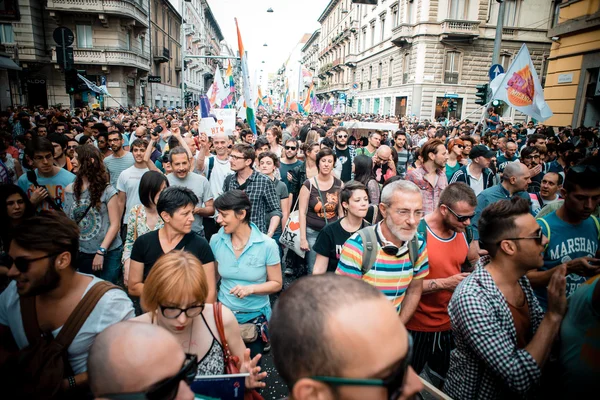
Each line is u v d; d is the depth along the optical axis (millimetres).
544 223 2672
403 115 30000
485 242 1997
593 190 2422
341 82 51938
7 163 6129
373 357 878
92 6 27672
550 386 1795
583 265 2074
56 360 1736
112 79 30172
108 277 3904
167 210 2701
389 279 2432
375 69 37406
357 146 10414
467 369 1963
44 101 29703
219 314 2053
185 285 1821
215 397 1759
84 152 3703
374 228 2500
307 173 5820
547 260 2631
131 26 31641
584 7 14352
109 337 1150
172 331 1930
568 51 15359
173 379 1137
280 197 5211
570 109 15281
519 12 26797
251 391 1867
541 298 2627
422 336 2828
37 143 3816
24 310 1823
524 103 8125
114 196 3848
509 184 4145
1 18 27000
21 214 2971
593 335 1548
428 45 26703
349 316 898
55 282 1770
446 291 2758
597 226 2676
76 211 3756
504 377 1708
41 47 28781
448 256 2768
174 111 26844
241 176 4605
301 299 970
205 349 2004
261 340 2965
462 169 5352
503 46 27062
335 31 56125
